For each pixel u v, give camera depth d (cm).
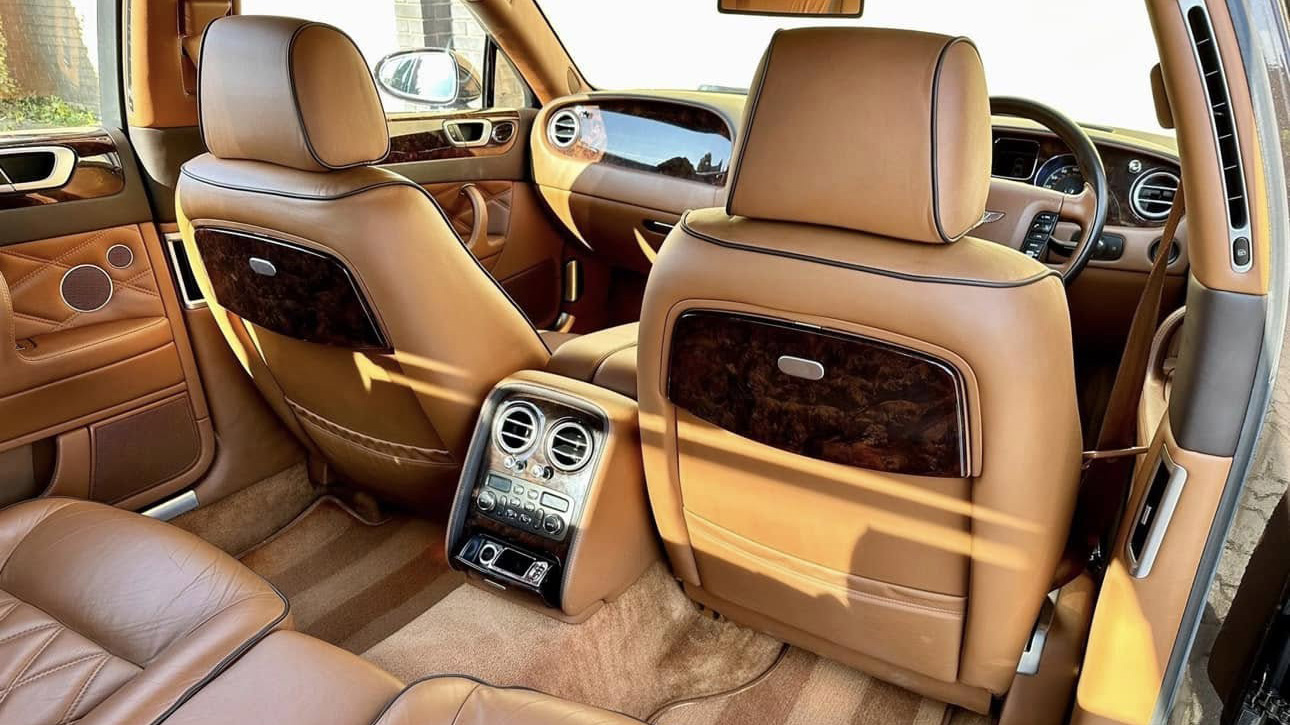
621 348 164
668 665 159
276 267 138
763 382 109
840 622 137
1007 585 113
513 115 263
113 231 172
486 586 152
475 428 149
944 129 88
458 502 150
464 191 251
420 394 147
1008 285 91
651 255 264
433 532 205
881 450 106
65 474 167
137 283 177
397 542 201
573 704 101
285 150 128
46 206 161
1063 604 128
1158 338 152
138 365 176
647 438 132
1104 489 128
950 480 107
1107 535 129
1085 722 117
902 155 89
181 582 119
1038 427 97
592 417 140
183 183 144
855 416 104
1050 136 223
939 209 90
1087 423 237
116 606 118
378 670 109
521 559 143
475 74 259
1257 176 86
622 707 149
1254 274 89
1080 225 202
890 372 99
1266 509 96
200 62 133
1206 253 91
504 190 266
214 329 189
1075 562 131
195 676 103
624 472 143
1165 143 219
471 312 143
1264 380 92
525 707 99
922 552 117
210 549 126
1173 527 101
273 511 205
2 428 156
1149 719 112
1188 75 85
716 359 112
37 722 103
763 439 114
